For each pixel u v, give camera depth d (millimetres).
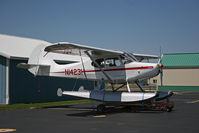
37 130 6488
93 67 11555
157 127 6723
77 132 6172
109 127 6789
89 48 10016
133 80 10656
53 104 14562
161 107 10219
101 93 10836
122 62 10828
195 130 6289
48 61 13008
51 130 6469
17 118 8688
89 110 11211
